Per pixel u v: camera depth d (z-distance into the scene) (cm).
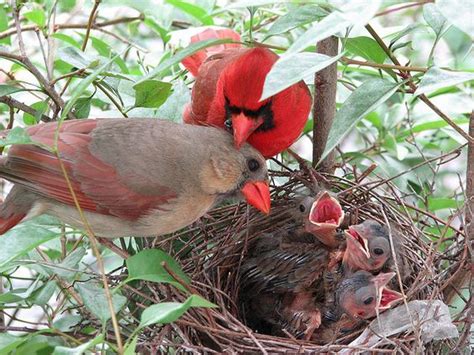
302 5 44
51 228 51
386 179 52
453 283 47
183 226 47
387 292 47
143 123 47
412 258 49
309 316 50
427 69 42
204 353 44
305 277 52
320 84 51
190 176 46
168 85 48
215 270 51
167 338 45
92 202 45
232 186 47
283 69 36
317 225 50
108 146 46
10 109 50
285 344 45
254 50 48
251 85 48
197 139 47
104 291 42
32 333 42
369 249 49
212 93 52
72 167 45
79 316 47
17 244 42
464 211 49
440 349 46
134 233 47
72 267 45
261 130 50
